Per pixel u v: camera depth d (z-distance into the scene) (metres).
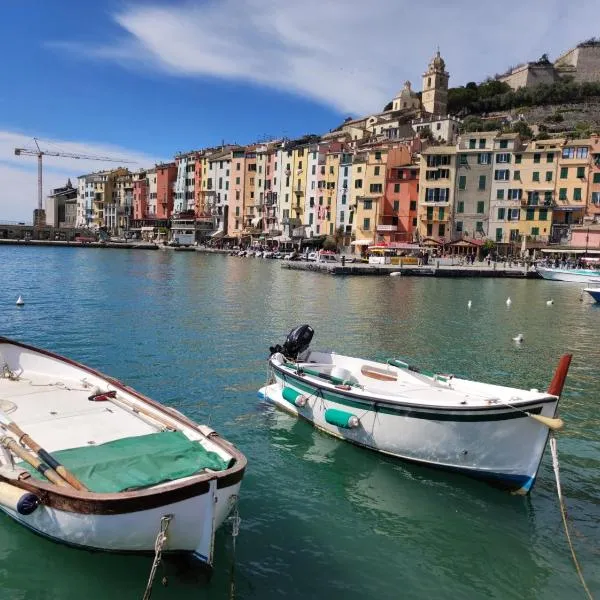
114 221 169.62
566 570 9.30
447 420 11.55
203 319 31.78
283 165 120.19
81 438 9.97
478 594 8.66
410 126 130.62
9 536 9.16
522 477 11.22
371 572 9.04
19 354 13.91
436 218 94.94
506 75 168.62
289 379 14.87
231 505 8.42
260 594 8.35
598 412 17.05
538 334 31.47
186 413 15.68
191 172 143.62
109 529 7.77
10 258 85.19
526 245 88.81
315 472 12.23
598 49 160.12
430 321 34.56
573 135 111.38
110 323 29.42
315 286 53.69
